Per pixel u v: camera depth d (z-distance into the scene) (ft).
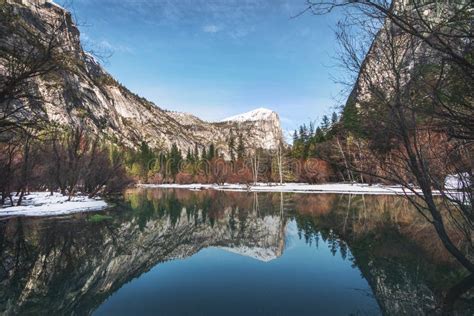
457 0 9.32
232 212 72.49
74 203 73.72
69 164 82.84
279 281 24.81
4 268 28.58
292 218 59.11
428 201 17.57
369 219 52.85
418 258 27.94
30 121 27.55
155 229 51.16
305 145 181.06
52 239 40.11
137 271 28.35
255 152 224.53
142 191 168.55
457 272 23.81
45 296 22.29
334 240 38.37
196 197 121.19
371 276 24.68
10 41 21.26
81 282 25.32
